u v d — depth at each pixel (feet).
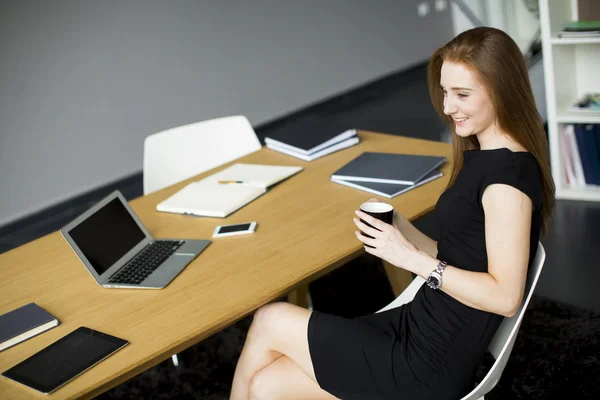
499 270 5.08
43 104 15.64
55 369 5.00
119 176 17.37
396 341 5.80
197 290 5.97
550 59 11.96
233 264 6.36
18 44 15.01
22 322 5.62
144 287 6.10
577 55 12.77
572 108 12.34
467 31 5.36
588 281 9.70
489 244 5.17
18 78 15.14
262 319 6.11
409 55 24.61
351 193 7.68
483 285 5.11
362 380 5.74
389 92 22.09
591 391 7.55
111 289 6.19
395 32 23.81
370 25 22.85
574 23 12.11
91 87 16.35
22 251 7.28
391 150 8.89
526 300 5.25
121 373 4.94
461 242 5.57
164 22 17.34
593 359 8.02
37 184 15.88
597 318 8.77
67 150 16.25
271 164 8.93
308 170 8.55
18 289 6.40
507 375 8.04
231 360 8.93
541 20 11.84
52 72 15.64
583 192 12.37
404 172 7.80
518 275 5.03
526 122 5.30
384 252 5.54
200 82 18.47
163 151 9.61
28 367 5.07
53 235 7.68
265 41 19.75
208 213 7.48
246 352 6.24
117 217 6.82
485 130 5.49
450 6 24.68
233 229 7.04
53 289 6.31
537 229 5.32
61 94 15.88
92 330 5.49
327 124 9.84
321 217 7.14
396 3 23.58
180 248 6.77
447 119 6.17
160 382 8.61
